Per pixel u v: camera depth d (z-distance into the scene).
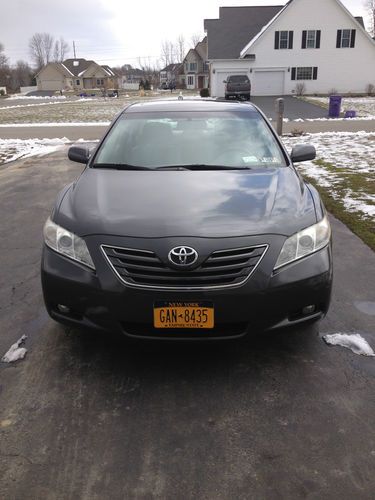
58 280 2.87
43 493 2.12
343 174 8.55
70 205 3.21
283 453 2.33
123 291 2.71
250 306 2.71
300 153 4.27
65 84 99.62
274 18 38.25
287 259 2.80
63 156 12.23
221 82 40.28
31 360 3.12
